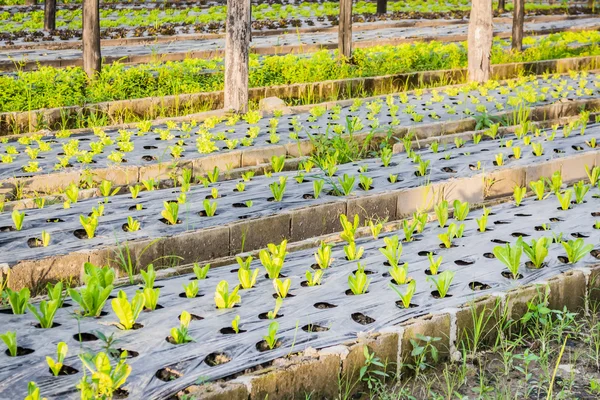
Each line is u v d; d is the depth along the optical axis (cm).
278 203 784
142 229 732
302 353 582
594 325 644
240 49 1202
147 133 1059
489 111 1184
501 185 846
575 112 1262
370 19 2823
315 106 1244
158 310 622
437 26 2725
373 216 797
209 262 709
